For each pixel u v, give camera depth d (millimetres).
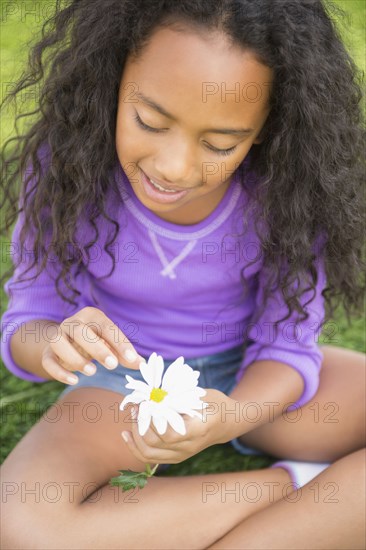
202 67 804
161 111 811
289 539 873
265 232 966
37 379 1017
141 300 1002
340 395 994
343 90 919
